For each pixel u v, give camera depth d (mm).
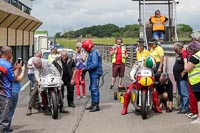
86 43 11172
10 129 8641
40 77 10523
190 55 9336
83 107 12047
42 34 45688
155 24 17984
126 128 8867
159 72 10680
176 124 9047
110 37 85312
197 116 9633
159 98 10820
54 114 10203
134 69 10344
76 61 14070
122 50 15898
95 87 11281
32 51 45375
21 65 8516
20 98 14484
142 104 9750
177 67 10203
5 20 26750
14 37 33344
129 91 10516
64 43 71125
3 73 7660
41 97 10883
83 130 8812
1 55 7922
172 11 19047
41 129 9070
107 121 9750
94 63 11156
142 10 19016
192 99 9477
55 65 11883
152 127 8867
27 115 10922
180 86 10242
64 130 8898
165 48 13188
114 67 15945
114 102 12977
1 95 7711
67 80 11969
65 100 13688
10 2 41094
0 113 7777
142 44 14445
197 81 8852
